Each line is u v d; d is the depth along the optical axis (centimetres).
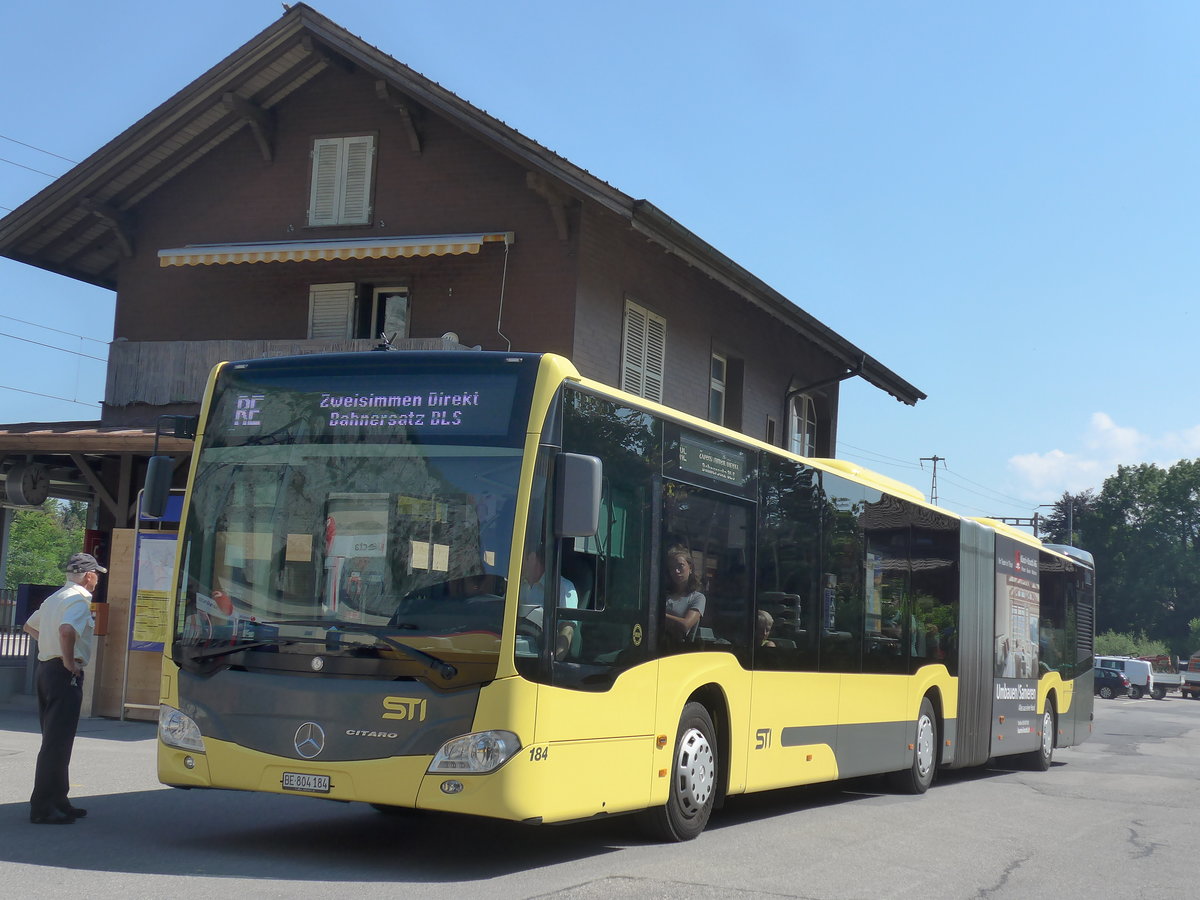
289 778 769
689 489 958
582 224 2056
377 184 2192
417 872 767
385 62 2080
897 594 1356
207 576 824
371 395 821
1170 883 872
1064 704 1972
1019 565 1789
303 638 783
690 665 938
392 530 790
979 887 814
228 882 708
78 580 902
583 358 2069
